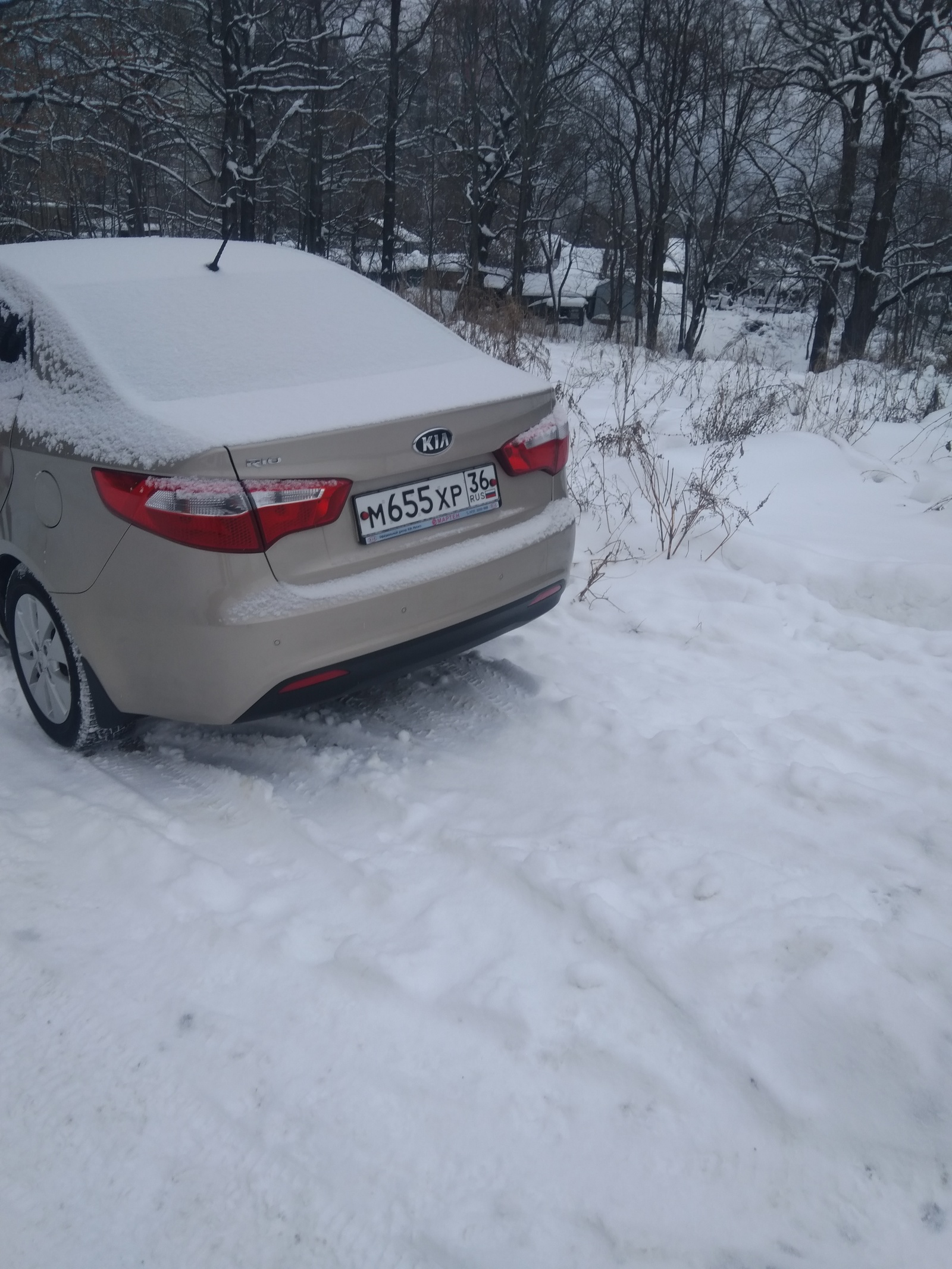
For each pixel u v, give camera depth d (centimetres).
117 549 270
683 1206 171
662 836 272
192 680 270
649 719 348
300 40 2470
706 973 218
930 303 2691
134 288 327
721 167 3178
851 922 230
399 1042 205
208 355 302
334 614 269
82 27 2084
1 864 262
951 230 2650
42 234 2295
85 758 324
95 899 251
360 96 2905
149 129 2356
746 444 718
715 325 4191
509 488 315
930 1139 181
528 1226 168
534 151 2997
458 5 2809
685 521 540
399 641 285
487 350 1003
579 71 3055
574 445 713
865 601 462
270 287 349
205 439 253
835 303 2677
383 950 229
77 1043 206
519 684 372
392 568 283
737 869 252
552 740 328
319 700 282
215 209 2719
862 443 782
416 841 274
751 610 445
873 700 369
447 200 3547
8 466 311
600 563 511
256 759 322
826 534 550
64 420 290
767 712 357
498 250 3591
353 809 292
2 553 323
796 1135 183
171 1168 179
